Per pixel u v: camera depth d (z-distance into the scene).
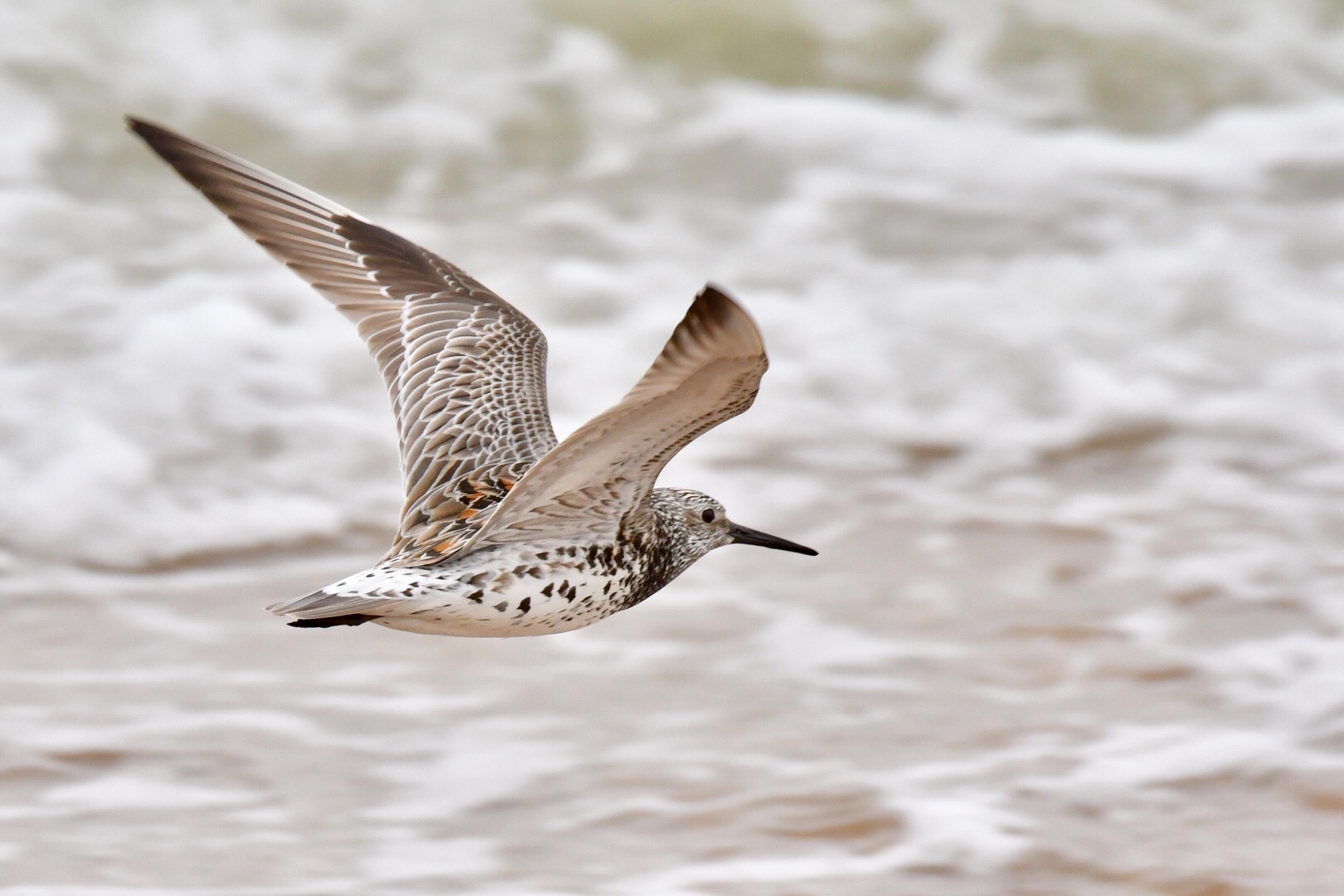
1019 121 23.25
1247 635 13.00
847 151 22.08
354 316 9.78
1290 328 18.66
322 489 15.09
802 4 24.16
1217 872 9.97
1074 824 10.48
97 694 11.93
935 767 11.12
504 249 19.31
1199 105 23.97
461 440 9.04
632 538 8.75
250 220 9.83
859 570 14.05
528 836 10.39
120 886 9.76
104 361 16.27
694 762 11.20
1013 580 13.91
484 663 12.58
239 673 12.34
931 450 16.36
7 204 18.91
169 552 14.13
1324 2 25.34
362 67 22.39
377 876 9.95
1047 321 18.50
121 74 21.53
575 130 22.05
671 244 19.69
